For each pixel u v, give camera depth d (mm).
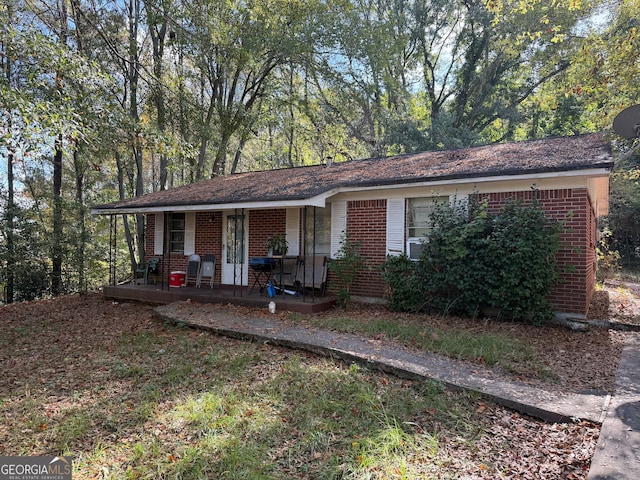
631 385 4438
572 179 7090
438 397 4297
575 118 22375
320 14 16266
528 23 15477
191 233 12320
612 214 21469
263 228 11023
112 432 3789
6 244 14023
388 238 9000
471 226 7215
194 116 12250
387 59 19422
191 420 3895
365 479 2852
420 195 8594
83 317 9352
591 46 9711
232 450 3318
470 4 24000
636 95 9969
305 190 8914
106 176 20141
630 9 10000
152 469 3100
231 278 11578
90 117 7262
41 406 4418
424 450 3270
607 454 3006
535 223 6773
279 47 16312
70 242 14703
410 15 25188
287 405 4207
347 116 20719
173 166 16156
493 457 3189
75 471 3123
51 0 12211
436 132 21422
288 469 3084
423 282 7883
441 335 6316
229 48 13562
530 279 6730
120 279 19609
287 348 6207
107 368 5625
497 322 7254
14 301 14547
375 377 4973
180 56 15562
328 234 10031
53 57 6629
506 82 24922
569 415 3701
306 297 9336
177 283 11398
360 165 11484
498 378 4730
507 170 7180
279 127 21906
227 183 12625
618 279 16188
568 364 5219
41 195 15922
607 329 6891
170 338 7012
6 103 5766
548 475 2910
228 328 7070
